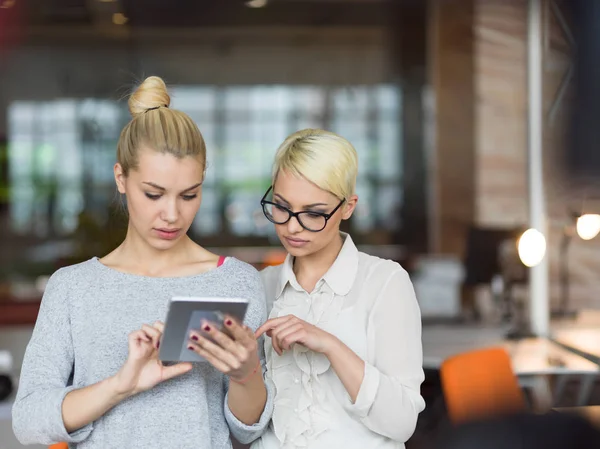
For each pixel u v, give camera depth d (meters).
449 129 12.03
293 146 1.63
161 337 1.38
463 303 7.37
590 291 6.92
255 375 1.52
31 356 1.51
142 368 1.44
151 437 1.49
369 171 14.91
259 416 1.60
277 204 1.66
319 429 1.67
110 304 1.53
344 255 1.74
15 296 6.90
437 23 12.08
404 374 1.66
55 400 1.43
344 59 15.34
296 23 14.59
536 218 4.30
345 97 15.31
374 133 15.17
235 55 15.50
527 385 3.43
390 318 1.68
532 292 4.27
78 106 15.23
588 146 4.88
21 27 14.09
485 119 11.44
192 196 1.53
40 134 15.20
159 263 1.58
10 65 15.02
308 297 1.73
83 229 8.05
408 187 13.70
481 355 2.73
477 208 11.42
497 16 11.45
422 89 14.05
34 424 1.44
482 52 11.48
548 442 0.97
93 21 14.10
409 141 14.04
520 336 4.13
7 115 15.12
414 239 13.21
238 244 13.87
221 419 1.60
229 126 15.60
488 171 11.37
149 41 15.21
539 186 4.32
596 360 3.31
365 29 14.84
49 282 1.57
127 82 1.60
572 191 5.10
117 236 3.27
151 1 13.60
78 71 15.20
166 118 1.49
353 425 1.67
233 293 1.59
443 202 12.06
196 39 15.27
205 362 1.56
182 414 1.51
